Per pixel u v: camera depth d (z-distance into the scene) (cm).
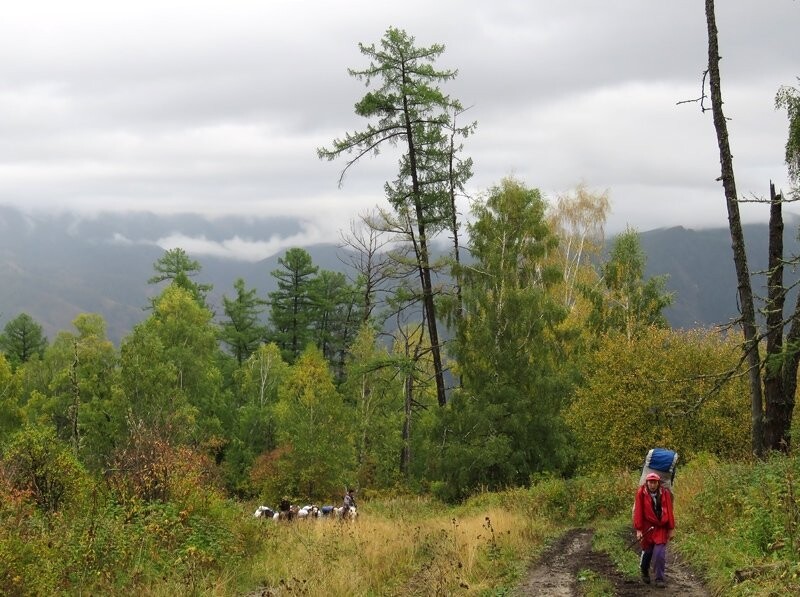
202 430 4050
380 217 3123
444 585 1048
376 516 2511
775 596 764
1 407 4578
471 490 2898
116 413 3775
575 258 4581
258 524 1556
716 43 1723
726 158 1723
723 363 2709
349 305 6750
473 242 3244
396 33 2892
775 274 1702
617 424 2745
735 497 1296
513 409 2922
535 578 1130
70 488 1371
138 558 1095
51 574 956
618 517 1975
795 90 1856
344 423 3797
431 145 3056
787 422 1761
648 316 4431
